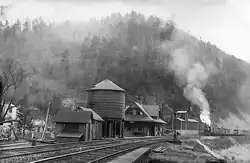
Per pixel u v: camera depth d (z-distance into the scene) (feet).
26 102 164.25
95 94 191.11
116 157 61.62
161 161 81.51
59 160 53.78
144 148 86.99
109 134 185.78
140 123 241.76
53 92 424.87
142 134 239.09
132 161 51.44
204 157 102.73
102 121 166.30
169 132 307.58
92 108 190.08
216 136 256.73
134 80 554.46
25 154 59.88
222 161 98.48
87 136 137.08
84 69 623.77
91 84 565.94
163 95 507.71
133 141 137.59
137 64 617.21
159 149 103.60
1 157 52.37
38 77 429.79
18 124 159.22
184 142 154.51
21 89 143.23
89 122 137.49
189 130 295.07
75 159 56.13
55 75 590.96
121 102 191.72
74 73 602.03
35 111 217.97
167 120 353.51
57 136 133.18
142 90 529.86
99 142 119.65
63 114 139.13
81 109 161.07
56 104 289.33
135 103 248.11
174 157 90.07
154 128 247.50
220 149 191.42
